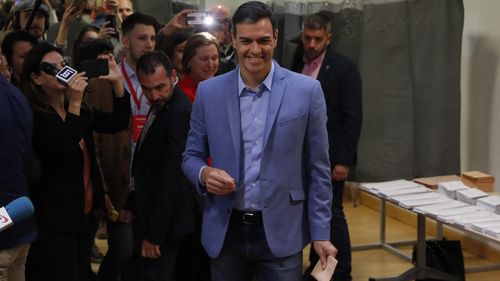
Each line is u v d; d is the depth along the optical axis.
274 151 2.06
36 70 2.58
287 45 4.53
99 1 3.98
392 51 4.55
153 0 4.97
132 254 3.06
